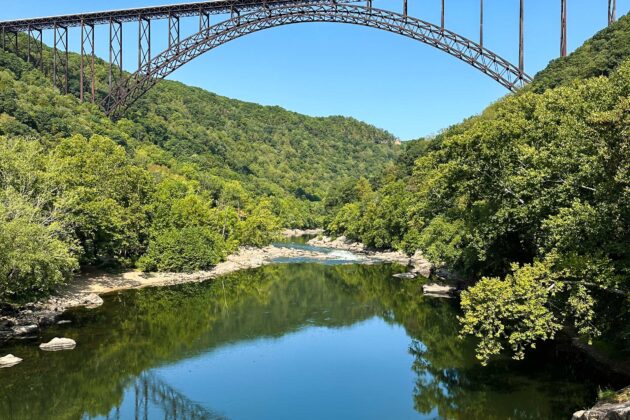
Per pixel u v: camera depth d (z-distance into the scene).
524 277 17.91
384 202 86.12
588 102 21.98
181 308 37.22
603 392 16.77
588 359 22.69
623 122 15.20
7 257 24.48
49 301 35.09
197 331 30.91
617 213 16.78
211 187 101.12
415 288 46.25
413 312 36.31
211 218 68.75
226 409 19.30
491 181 24.70
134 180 50.50
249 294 43.97
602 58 57.12
